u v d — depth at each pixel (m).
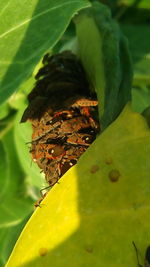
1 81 0.28
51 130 0.31
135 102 0.47
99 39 0.34
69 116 0.31
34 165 0.40
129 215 0.27
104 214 0.27
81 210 0.27
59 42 0.40
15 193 0.47
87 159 0.28
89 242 0.27
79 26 0.36
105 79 0.33
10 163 0.47
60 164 0.31
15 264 0.28
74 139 0.31
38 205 0.29
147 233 0.27
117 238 0.27
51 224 0.28
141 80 0.48
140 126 0.28
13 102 0.41
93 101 0.32
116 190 0.27
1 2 0.30
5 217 0.47
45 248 0.27
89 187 0.27
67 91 0.33
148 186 0.27
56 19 0.29
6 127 0.46
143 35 0.50
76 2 0.29
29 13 0.30
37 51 0.28
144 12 0.51
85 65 0.35
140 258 0.26
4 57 0.29
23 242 0.28
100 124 0.31
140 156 0.27
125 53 0.35
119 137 0.28
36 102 0.32
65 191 0.28
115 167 0.27
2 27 0.30
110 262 0.27
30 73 0.28
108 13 0.36
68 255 0.27
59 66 0.34
